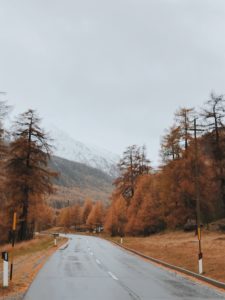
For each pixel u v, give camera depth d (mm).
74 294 11242
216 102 36500
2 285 11922
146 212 52406
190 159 37844
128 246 37594
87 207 129125
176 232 45938
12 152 33469
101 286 13062
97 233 97000
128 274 16891
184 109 39031
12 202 33062
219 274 15555
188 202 38562
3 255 11914
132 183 60938
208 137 36562
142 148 61469
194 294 11898
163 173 43875
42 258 24000
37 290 11750
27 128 34531
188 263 20047
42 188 34531
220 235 35062
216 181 36531
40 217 44594
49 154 34875
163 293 11922
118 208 66625
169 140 42062
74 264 20984
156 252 27594
